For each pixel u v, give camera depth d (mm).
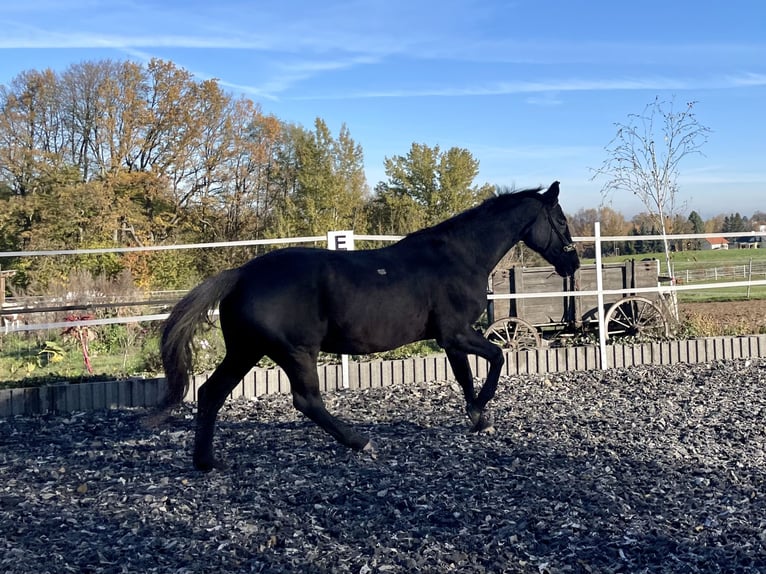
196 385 7961
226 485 4992
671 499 4578
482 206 6402
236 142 38375
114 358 10750
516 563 3713
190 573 3654
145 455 5793
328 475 5145
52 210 30516
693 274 24344
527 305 11234
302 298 5266
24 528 4242
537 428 6371
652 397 7602
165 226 35625
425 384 8516
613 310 11094
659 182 14266
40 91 35438
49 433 6578
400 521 4277
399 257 5855
